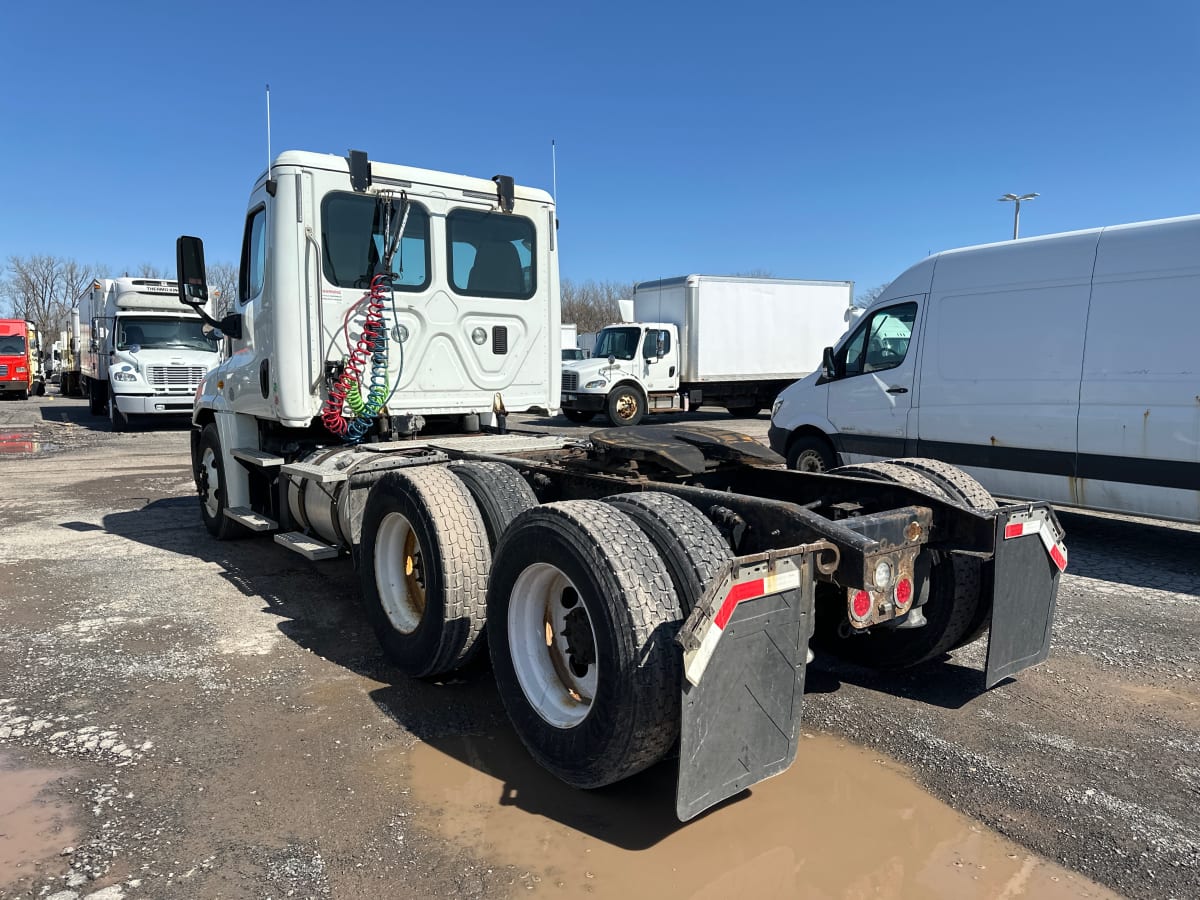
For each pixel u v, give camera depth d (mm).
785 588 2711
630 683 2680
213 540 7340
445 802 3031
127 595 5594
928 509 3588
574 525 2934
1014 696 4012
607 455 4301
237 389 6297
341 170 5457
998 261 7371
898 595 3064
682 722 2479
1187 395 6117
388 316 5656
